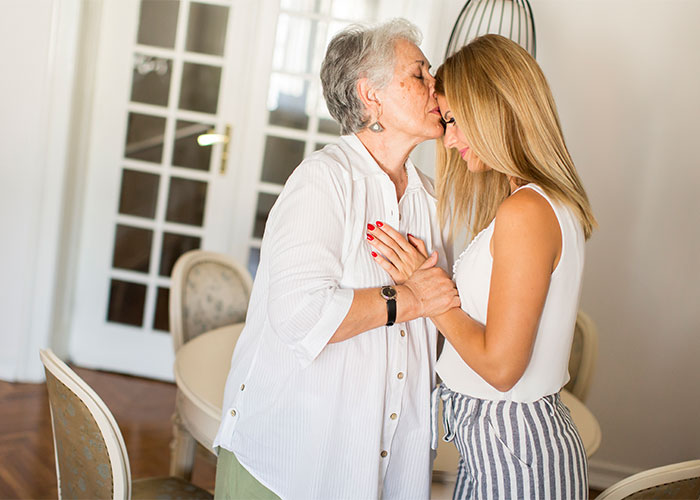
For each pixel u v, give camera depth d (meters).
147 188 3.95
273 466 1.52
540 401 1.46
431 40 3.40
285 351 1.50
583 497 1.47
